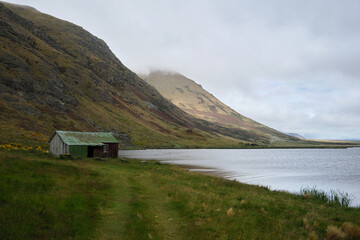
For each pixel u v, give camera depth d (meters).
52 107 104.81
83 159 43.69
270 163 76.44
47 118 90.38
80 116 118.62
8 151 38.97
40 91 106.44
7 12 180.75
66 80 154.50
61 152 51.97
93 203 13.42
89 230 9.96
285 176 48.81
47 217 10.16
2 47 108.06
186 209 13.61
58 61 173.00
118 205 14.09
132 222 11.20
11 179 14.12
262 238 9.91
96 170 27.64
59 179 17.14
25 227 8.92
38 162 22.28
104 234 9.89
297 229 11.36
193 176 29.33
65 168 22.30
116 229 10.48
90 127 114.88
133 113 189.38
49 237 8.73
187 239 9.77
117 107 178.75
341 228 11.51
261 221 12.24
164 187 19.42
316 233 10.98
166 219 12.16
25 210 10.23
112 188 18.52
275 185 38.56
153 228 10.70
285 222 12.29
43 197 12.36
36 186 14.07
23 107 84.62
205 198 16.33
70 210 11.55
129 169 32.72
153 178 24.66
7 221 9.00
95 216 11.66
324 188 37.38
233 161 78.81
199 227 10.91
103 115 147.00
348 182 43.25
